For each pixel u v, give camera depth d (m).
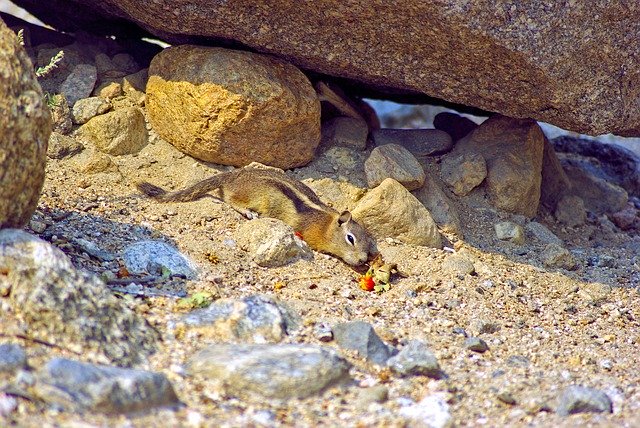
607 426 9.31
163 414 8.68
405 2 12.98
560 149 20.97
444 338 11.88
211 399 9.22
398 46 14.16
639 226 18.39
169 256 12.35
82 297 9.86
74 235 12.63
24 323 9.48
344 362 9.99
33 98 10.36
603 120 14.16
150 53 17.95
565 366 11.50
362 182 15.78
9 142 10.09
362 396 9.61
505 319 12.97
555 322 13.20
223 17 14.39
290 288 12.63
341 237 14.09
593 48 13.43
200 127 15.09
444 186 16.38
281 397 9.41
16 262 9.81
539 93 14.08
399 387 10.14
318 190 15.55
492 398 10.20
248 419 8.90
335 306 12.26
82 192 14.20
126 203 14.16
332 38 14.40
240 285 12.35
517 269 14.76
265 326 10.77
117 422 8.33
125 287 11.41
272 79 14.92
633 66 13.84
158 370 9.62
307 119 15.42
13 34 10.50
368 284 13.11
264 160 15.55
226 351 9.81
